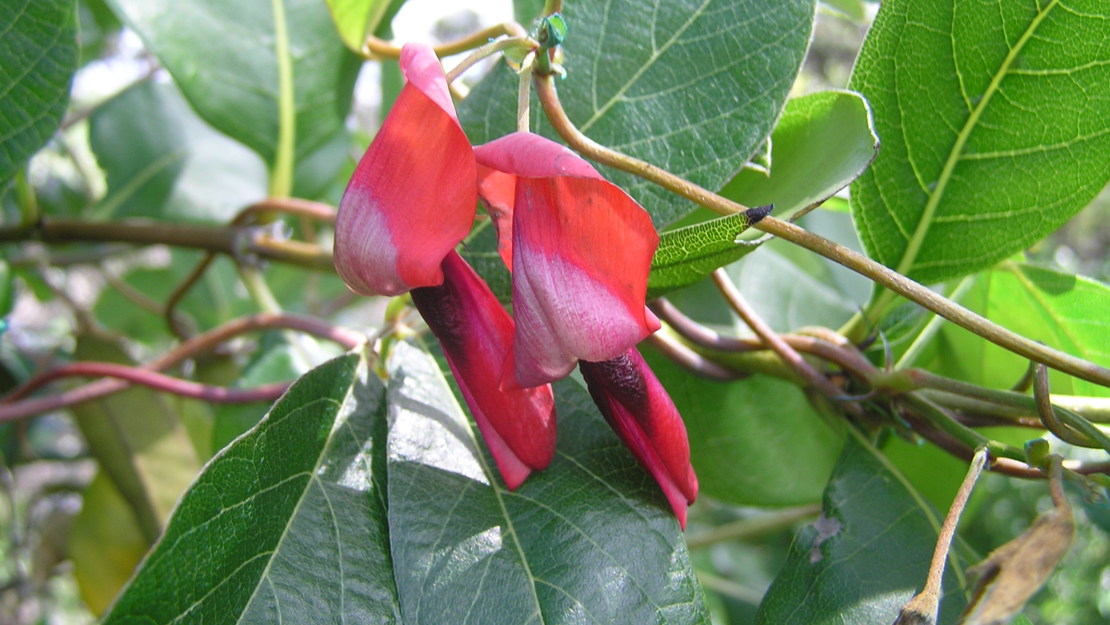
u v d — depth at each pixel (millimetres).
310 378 106
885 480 118
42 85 124
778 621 107
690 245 94
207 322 279
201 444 222
